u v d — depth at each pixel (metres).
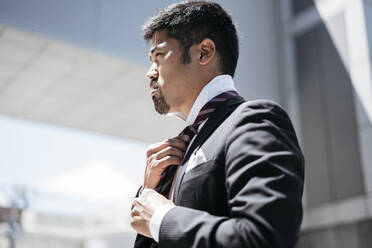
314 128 8.45
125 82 7.88
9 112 8.86
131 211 1.05
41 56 7.13
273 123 0.96
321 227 8.02
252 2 9.15
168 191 1.12
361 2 8.08
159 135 10.04
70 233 16.33
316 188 8.26
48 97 8.34
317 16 8.73
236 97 1.14
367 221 7.37
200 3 1.22
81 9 7.09
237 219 0.85
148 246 1.13
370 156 7.50
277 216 0.82
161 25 1.22
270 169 0.87
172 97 1.20
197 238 0.86
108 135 9.92
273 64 9.08
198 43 1.19
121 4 7.48
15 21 6.47
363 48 7.93
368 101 7.70
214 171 0.97
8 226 8.20
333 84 8.29
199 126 1.13
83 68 7.46
